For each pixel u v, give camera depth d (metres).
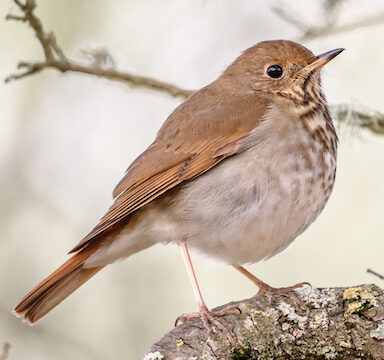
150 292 13.41
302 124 9.99
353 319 8.11
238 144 9.87
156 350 8.12
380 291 8.27
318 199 9.98
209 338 8.20
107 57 12.02
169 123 10.62
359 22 11.80
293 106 10.25
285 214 9.80
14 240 13.36
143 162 10.28
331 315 8.20
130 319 13.22
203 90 10.92
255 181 9.76
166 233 10.16
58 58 12.09
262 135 9.83
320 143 10.02
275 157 9.77
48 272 13.30
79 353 12.89
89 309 13.25
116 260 10.37
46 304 10.18
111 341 13.04
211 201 9.91
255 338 8.17
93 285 13.40
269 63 10.56
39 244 13.41
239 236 9.92
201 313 8.78
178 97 12.12
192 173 9.98
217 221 9.91
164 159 10.15
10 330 12.93
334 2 11.96
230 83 10.80
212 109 10.35
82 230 13.53
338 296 8.34
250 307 8.41
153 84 12.09
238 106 10.28
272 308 8.34
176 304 13.40
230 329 8.25
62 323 13.10
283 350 8.12
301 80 10.41
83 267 10.25
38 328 13.00
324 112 10.41
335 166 10.26
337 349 8.06
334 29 11.84
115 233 10.16
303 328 8.17
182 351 8.12
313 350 8.10
